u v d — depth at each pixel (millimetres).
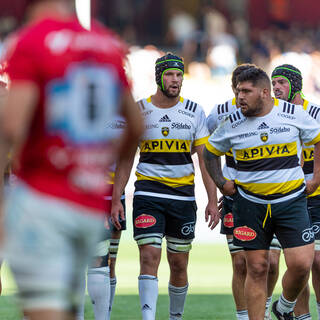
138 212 22984
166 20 86750
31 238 10586
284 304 21703
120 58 11062
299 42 81062
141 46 81250
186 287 23906
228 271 38094
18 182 10750
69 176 10703
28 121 10500
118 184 22906
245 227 20547
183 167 23297
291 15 91062
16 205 10680
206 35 80188
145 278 22266
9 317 25562
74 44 10664
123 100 11180
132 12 85750
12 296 30469
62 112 10586
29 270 10617
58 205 10633
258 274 20484
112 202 23031
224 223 24047
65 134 10625
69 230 10734
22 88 10414
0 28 70000
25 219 10609
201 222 58656
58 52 10562
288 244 20453
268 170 20219
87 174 10797
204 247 47969
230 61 75875
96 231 11070
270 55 79500
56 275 10609
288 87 23766
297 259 20359
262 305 20422
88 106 10711
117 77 10992
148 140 23297
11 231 10656
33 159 10664
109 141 11094
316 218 23734
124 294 31562
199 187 58938
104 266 22000
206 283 34469
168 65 22969
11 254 10633
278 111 20359
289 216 20312
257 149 20328
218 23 81062
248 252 20578
